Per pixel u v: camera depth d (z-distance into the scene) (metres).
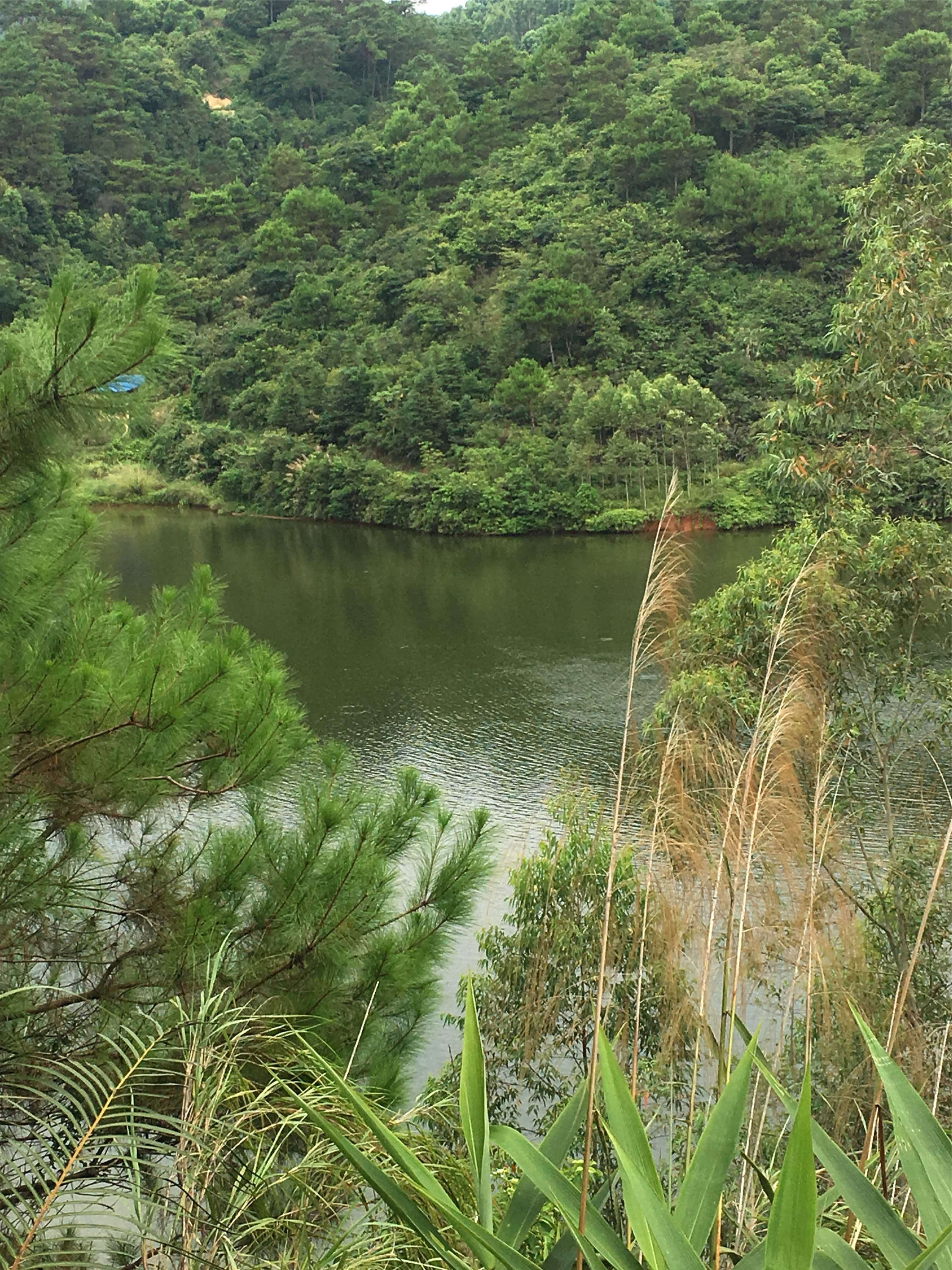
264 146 116.62
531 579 42.25
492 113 98.38
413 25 128.88
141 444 72.00
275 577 45.00
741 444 52.03
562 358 66.56
